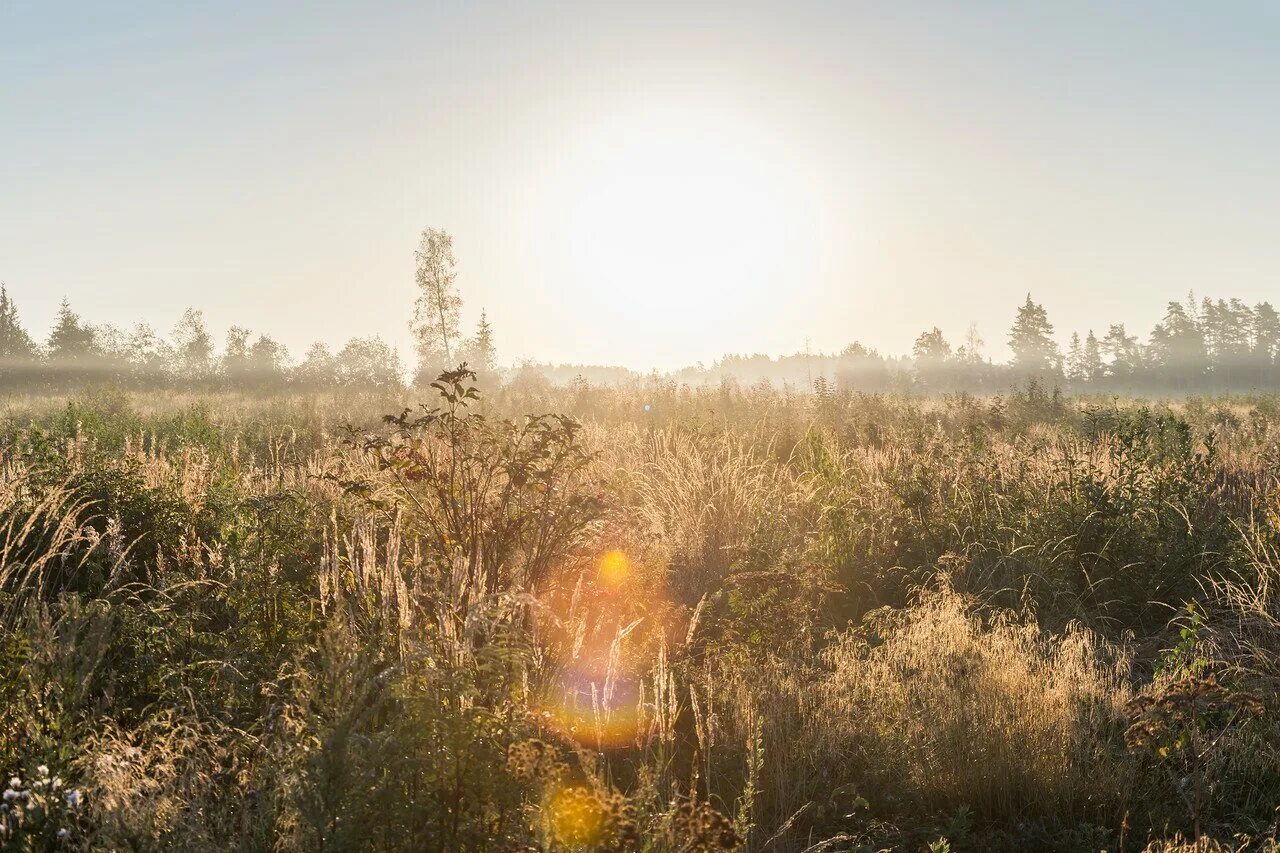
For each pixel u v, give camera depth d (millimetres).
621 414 17875
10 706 3711
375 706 3197
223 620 5488
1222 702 4305
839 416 16953
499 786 2969
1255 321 131875
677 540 7539
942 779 4418
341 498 6512
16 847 2959
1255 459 9648
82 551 5949
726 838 2949
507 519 5934
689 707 5004
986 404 22406
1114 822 4234
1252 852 3908
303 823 2975
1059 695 4891
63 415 15414
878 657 5668
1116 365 128250
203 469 8422
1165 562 7094
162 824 3182
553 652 5082
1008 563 7375
